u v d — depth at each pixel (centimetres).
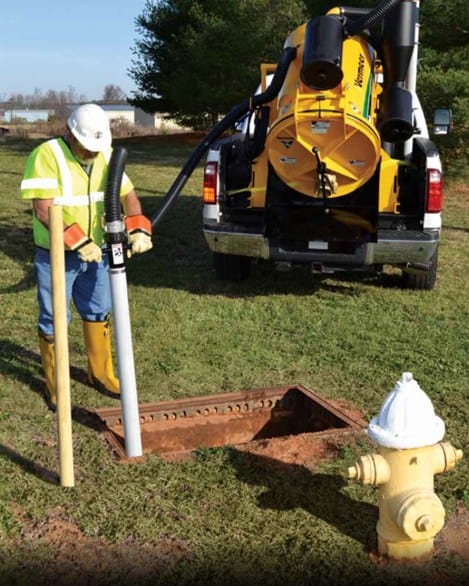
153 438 448
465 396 490
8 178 1496
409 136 635
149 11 2530
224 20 2295
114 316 378
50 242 336
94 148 411
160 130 4212
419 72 1449
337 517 346
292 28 2147
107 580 301
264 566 311
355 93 602
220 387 500
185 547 322
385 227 681
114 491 361
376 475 307
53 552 316
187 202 1258
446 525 344
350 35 595
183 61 2405
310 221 646
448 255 917
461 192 1498
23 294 696
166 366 528
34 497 354
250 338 593
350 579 305
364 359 555
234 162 725
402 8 626
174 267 825
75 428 428
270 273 804
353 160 604
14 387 484
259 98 657
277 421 485
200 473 379
